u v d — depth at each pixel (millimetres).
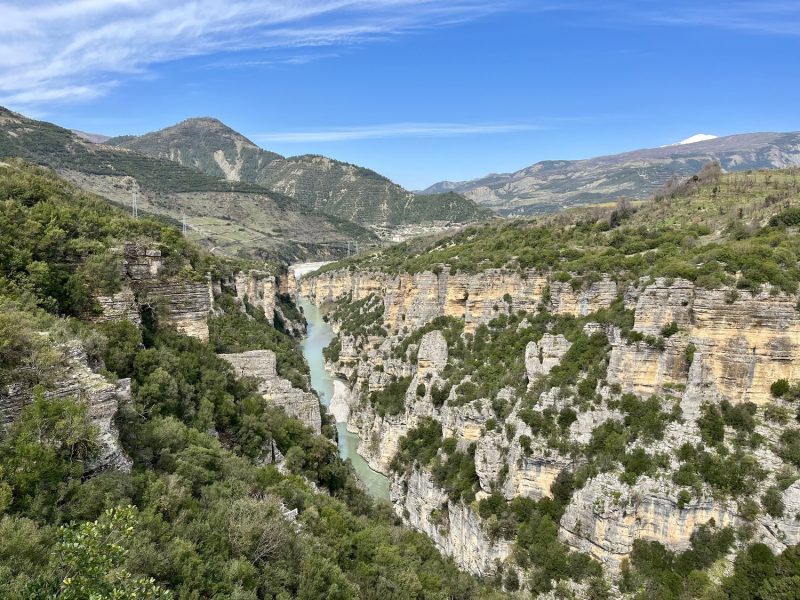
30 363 21062
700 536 37344
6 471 17016
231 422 39344
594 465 42375
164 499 21719
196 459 27531
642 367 44250
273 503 28062
